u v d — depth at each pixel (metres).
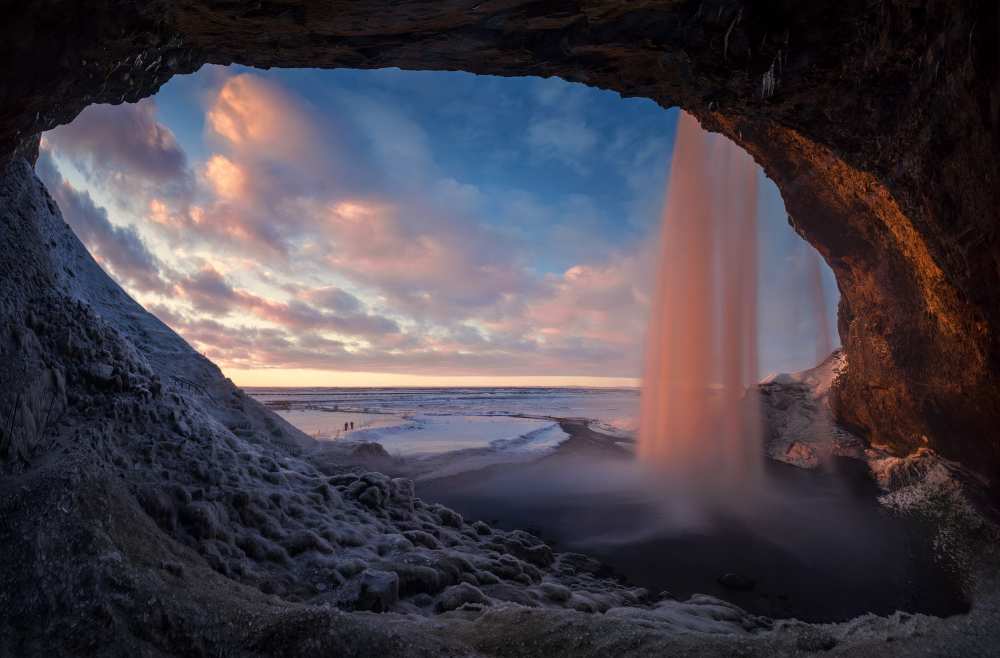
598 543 8.73
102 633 2.80
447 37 5.36
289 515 6.12
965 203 5.00
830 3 4.38
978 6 3.78
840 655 3.62
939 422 11.02
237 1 4.49
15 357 4.99
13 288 5.91
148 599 3.10
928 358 10.41
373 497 7.59
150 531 4.15
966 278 5.70
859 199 10.38
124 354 6.99
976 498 9.52
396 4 4.77
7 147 4.24
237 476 6.15
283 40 5.32
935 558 7.82
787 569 7.64
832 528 9.58
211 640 2.99
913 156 5.36
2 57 3.42
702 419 20.03
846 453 14.75
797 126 6.12
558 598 5.64
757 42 4.78
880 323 12.47
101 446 5.09
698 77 5.52
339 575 4.95
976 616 4.67
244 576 4.52
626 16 5.02
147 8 4.11
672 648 3.55
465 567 5.90
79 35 3.76
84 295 9.13
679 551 8.38
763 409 19.14
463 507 10.77
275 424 11.11
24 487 3.73
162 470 5.48
